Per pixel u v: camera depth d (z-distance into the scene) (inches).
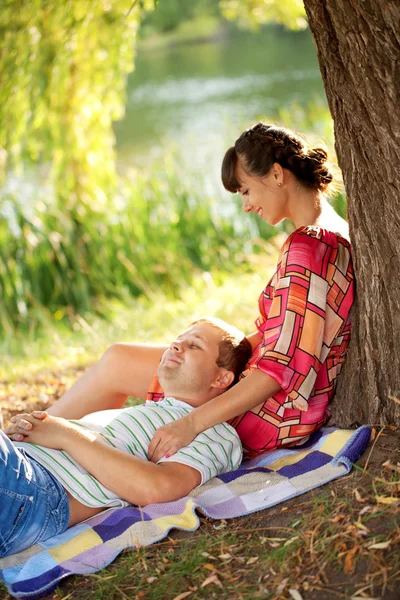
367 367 117.6
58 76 286.0
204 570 94.4
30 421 108.3
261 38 1398.9
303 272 114.0
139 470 105.7
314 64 957.8
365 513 95.3
